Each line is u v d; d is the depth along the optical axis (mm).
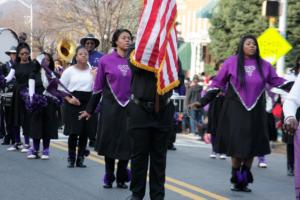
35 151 11875
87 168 10805
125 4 28406
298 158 6117
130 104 7234
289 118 6059
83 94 10695
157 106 7062
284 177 10875
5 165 10922
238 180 9023
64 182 9398
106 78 8625
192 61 33812
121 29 8711
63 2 29672
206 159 12938
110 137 8609
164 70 6969
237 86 8711
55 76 11055
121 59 8664
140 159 7227
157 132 7184
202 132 17297
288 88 8727
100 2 28172
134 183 7301
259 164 12172
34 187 8977
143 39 7016
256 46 8734
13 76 12344
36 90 11555
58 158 11984
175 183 9656
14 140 13664
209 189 9242
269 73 8820
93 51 12922
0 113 14211
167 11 7082
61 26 30172
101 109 8719
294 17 23328
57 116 11906
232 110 8734
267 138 8836
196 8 34750
